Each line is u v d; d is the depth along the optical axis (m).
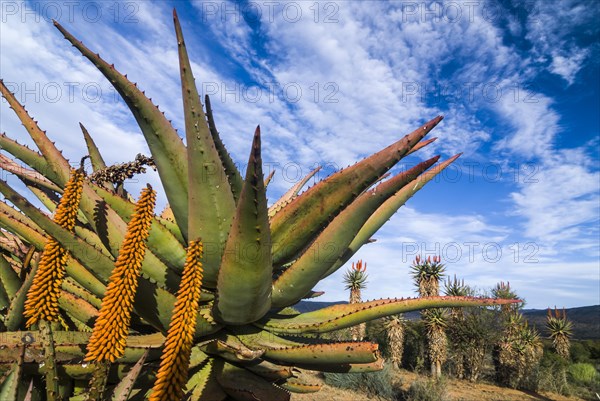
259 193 2.05
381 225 3.53
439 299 2.79
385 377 11.59
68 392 2.28
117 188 3.22
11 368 1.80
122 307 1.71
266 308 2.69
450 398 11.00
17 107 2.68
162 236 2.71
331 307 3.11
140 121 2.52
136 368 1.90
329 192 2.62
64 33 2.16
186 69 2.15
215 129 2.55
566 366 16.83
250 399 2.40
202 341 2.66
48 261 1.86
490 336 15.02
